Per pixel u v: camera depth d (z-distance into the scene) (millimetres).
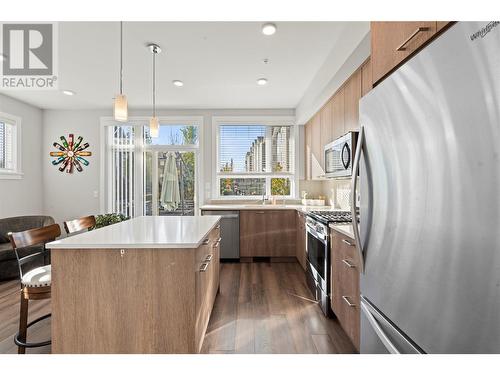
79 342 1558
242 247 4223
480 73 659
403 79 958
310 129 4445
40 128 4883
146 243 1529
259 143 4988
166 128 5047
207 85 3812
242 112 4918
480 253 665
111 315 1563
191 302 1571
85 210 4953
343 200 3770
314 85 3557
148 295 1566
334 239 2262
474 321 684
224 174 4945
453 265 746
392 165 1039
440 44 783
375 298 1185
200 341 1771
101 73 3422
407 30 1101
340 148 2734
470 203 692
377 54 1390
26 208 4566
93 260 1561
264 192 5023
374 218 1186
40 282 1838
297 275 3607
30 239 1978
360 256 1303
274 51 2865
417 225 895
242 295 2920
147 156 5059
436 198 805
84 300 1559
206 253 2012
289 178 5012
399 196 997
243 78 3574
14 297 2900
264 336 2109
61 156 4938
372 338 1255
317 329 2213
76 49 2830
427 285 848
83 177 4957
